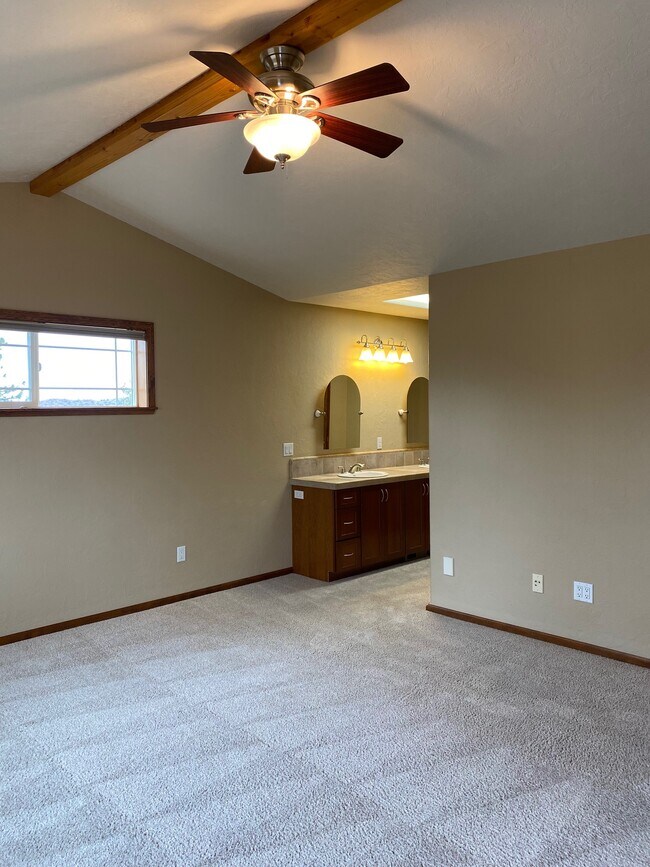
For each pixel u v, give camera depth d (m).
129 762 2.69
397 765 2.65
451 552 4.51
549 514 3.99
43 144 3.41
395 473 6.04
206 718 3.07
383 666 3.66
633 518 3.64
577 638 3.90
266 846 2.17
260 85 2.13
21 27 2.21
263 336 5.43
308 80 2.41
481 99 2.71
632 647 3.67
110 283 4.48
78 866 2.09
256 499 5.41
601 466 3.75
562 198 3.31
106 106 2.99
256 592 5.11
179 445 4.89
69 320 4.28
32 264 4.12
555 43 2.34
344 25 2.31
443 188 3.42
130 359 4.73
